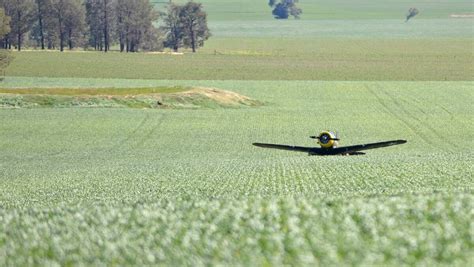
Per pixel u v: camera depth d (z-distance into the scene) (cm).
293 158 17138
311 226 5172
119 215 6106
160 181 12125
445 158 14938
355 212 5656
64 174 14875
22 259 4681
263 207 6084
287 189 10094
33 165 18175
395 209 5672
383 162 13988
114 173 14350
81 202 8362
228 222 5528
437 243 4512
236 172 13362
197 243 4888
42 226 5816
